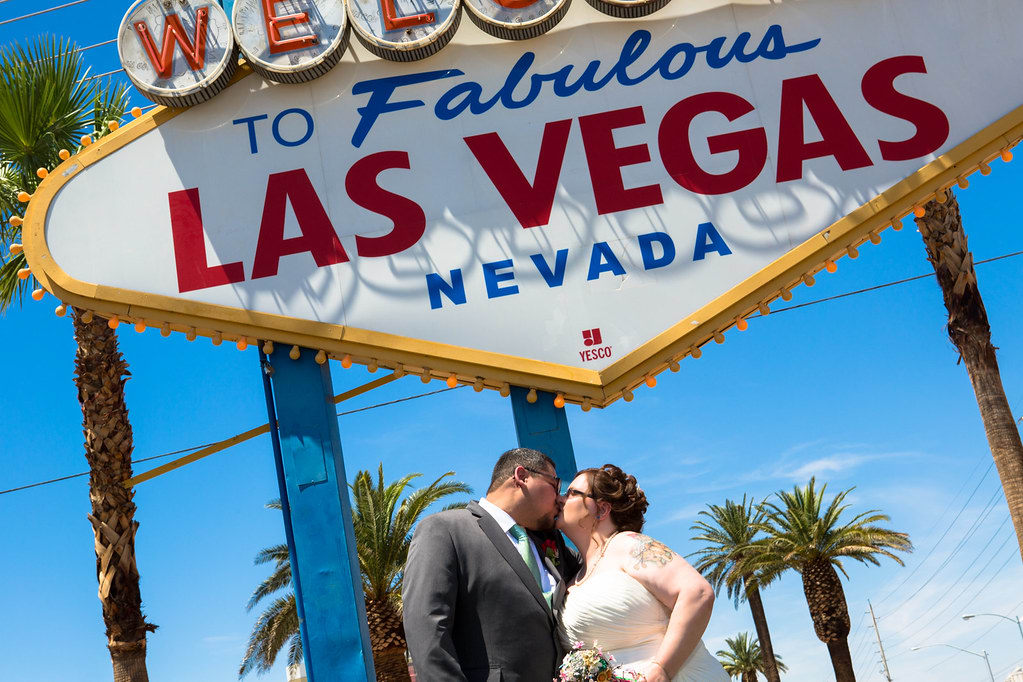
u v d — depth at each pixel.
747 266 7.27
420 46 7.66
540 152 7.61
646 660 4.44
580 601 4.56
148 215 7.55
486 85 7.78
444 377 7.27
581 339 7.18
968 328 16.72
